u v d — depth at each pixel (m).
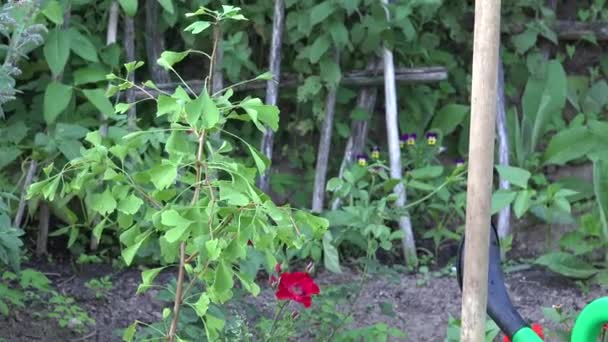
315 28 5.83
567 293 5.27
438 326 4.81
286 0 5.77
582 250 5.38
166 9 5.17
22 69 5.39
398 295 5.18
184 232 2.92
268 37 5.99
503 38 6.37
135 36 5.77
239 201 2.86
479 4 2.65
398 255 5.79
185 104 2.93
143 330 4.20
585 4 6.55
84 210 5.23
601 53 6.54
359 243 5.25
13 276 4.39
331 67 5.80
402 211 5.48
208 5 5.77
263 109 3.01
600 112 6.46
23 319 4.38
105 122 5.31
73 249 5.39
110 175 3.09
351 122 6.09
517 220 6.07
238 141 6.01
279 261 4.73
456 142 6.38
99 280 5.06
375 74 5.94
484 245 2.71
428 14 5.89
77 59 5.39
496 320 2.96
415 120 6.22
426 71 5.98
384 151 6.22
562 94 6.32
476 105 2.68
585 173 6.25
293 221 3.02
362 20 5.70
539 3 6.26
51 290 4.61
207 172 3.03
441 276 5.47
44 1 4.87
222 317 3.88
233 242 2.98
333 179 5.24
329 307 4.27
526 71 6.38
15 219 5.12
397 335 4.16
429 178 5.88
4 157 5.00
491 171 2.70
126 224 3.22
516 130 6.18
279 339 3.96
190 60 6.00
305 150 6.18
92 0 5.45
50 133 5.13
